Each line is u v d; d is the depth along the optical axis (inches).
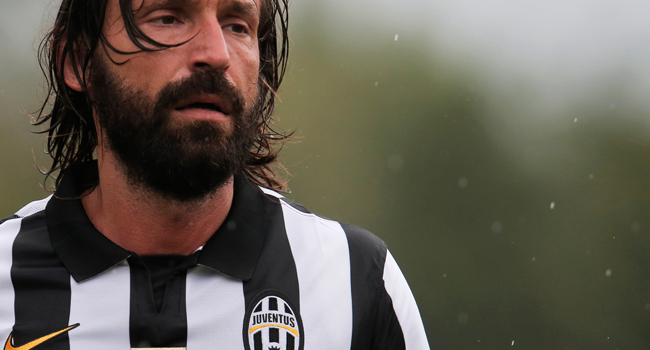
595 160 956.6
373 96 946.7
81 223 111.4
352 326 111.3
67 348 104.2
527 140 975.0
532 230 862.5
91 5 109.6
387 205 864.3
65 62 118.5
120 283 107.6
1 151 730.8
